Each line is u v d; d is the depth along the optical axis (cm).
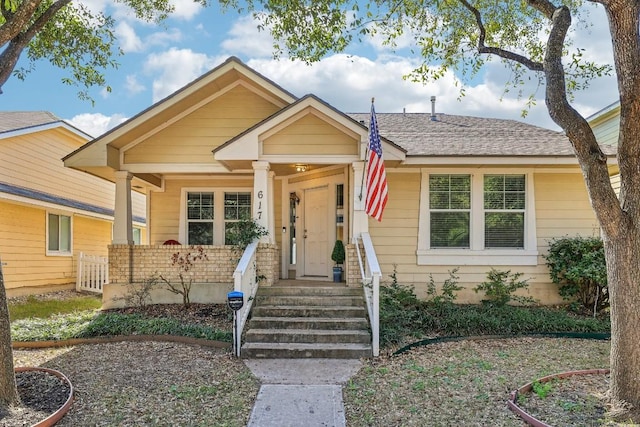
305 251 1193
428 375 630
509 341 824
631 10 481
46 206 1435
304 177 1199
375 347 732
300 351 730
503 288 985
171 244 1243
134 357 714
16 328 858
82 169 1087
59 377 601
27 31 598
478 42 835
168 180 1331
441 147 1058
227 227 1330
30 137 1466
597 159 507
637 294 495
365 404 536
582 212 1076
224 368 668
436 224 1085
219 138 1104
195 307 1003
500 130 1234
